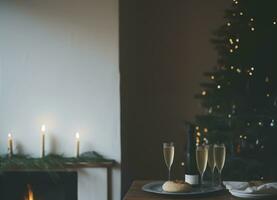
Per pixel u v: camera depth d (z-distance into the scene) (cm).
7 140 327
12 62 329
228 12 359
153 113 411
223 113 352
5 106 328
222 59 359
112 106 328
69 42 330
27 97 329
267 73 349
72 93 329
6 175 296
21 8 330
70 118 328
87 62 329
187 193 180
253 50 349
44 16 330
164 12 410
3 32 330
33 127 328
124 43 356
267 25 349
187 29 410
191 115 409
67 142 327
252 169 334
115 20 329
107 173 320
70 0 330
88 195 318
